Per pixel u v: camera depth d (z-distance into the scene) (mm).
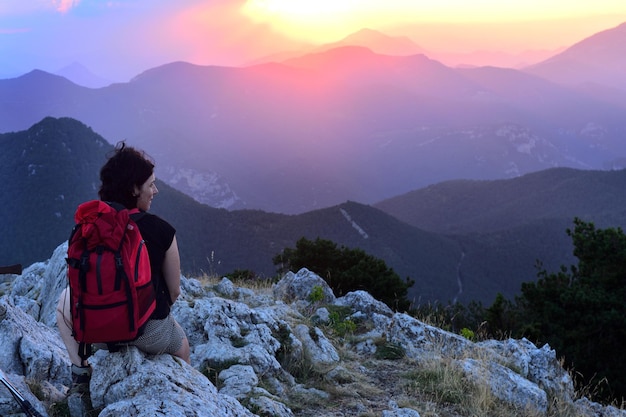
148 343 4055
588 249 17719
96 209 3453
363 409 5988
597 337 14328
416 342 8484
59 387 4762
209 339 6723
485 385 6844
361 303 10539
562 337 14375
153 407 3607
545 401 7219
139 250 3562
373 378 7199
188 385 4035
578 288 15523
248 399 5398
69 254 3418
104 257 3357
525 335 14031
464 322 17312
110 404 3816
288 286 11727
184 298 8961
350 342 8664
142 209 3957
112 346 3990
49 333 5852
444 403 6539
